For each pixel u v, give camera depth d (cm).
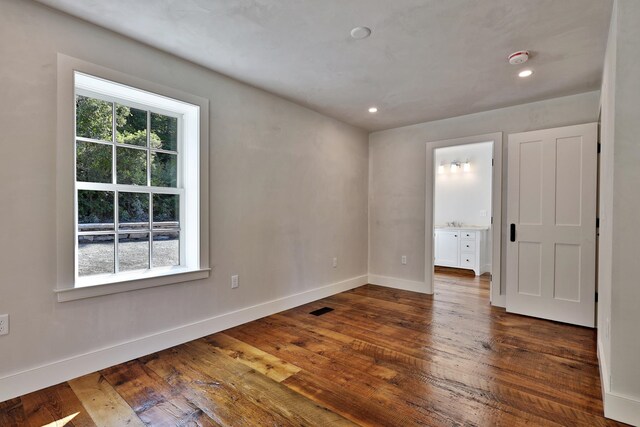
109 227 244
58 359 207
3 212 186
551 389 204
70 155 209
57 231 205
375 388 206
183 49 248
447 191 648
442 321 329
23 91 192
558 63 264
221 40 235
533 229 343
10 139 188
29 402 187
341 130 443
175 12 201
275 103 348
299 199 381
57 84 203
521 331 303
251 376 220
